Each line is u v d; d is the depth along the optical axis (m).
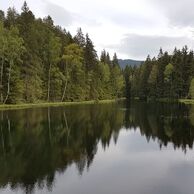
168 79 122.44
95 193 14.99
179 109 65.38
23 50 66.19
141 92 145.38
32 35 73.81
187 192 15.19
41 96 78.75
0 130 31.89
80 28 102.81
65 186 15.89
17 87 65.19
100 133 31.80
